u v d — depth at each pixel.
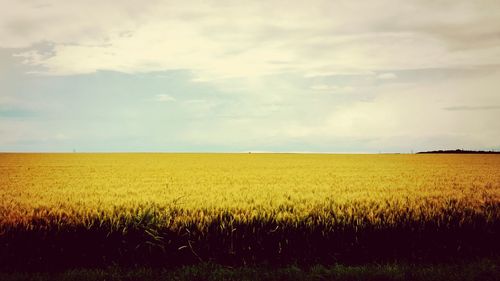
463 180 19.42
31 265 8.20
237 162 38.75
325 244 9.06
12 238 8.54
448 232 9.72
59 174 22.25
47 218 9.11
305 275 7.49
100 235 8.71
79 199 11.72
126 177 20.28
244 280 7.20
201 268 7.82
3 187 15.20
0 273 7.61
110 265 8.22
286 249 8.84
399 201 11.53
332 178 20.05
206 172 24.27
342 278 7.31
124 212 9.63
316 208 10.34
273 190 14.31
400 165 33.84
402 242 9.41
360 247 9.05
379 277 7.29
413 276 7.30
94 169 26.97
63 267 8.17
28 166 30.55
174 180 18.56
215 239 8.76
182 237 8.66
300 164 35.06
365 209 10.41
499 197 13.22
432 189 15.22
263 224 8.98
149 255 8.46
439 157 54.97
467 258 8.82
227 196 12.38
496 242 9.70
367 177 20.77
